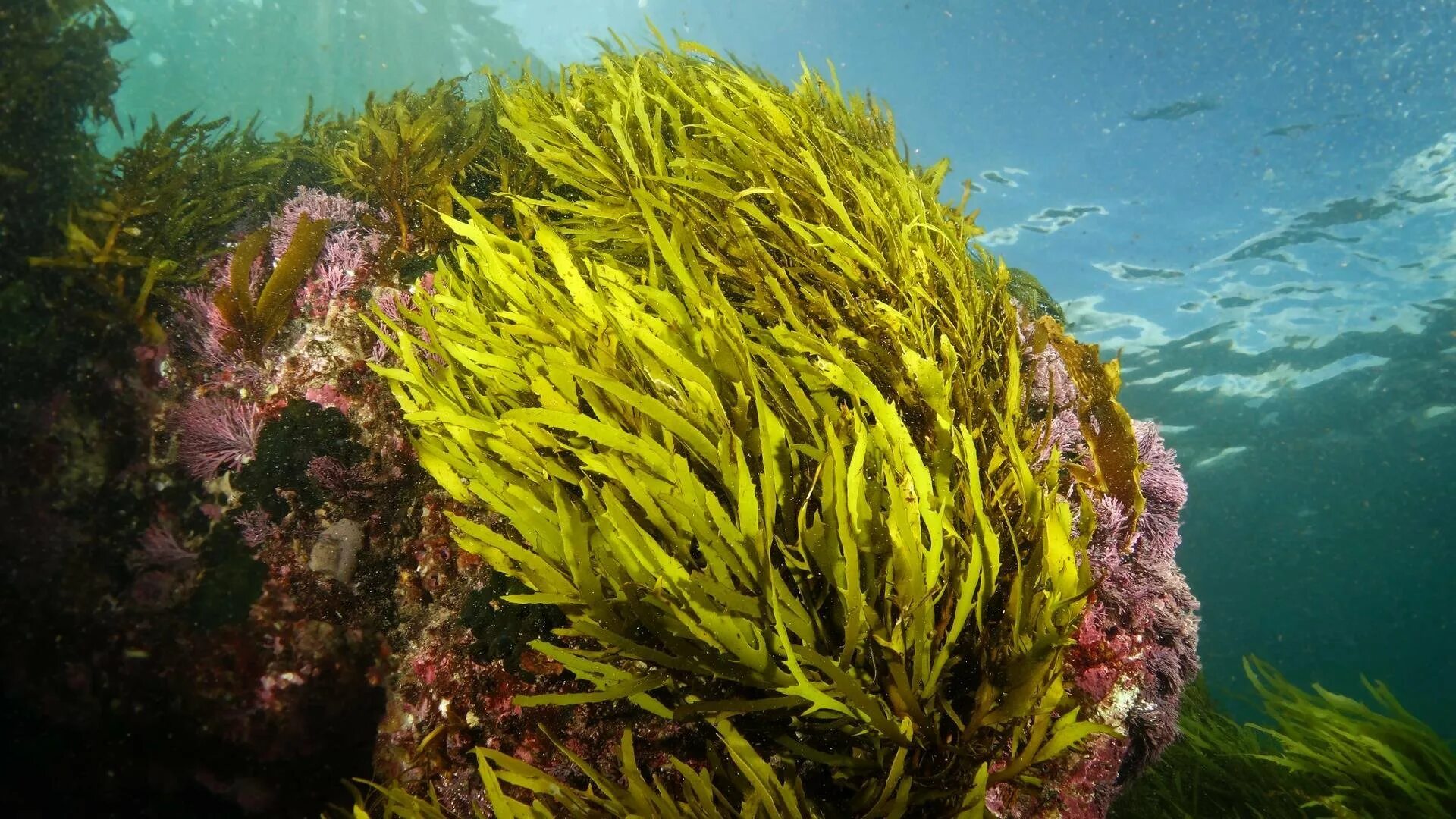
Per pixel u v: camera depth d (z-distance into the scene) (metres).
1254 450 19.19
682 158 2.45
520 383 1.98
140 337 2.83
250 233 3.21
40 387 2.64
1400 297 14.02
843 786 1.67
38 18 2.97
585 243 2.71
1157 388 16.48
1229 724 4.69
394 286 2.99
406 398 2.20
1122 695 2.04
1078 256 14.41
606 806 1.63
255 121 3.77
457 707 2.27
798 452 1.81
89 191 3.01
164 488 2.69
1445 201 12.45
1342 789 3.07
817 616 1.55
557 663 2.17
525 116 3.05
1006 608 1.61
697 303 1.86
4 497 2.53
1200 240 13.77
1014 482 1.90
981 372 2.21
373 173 3.27
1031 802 1.86
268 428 2.74
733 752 1.50
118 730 2.54
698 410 1.74
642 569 1.54
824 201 2.38
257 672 2.51
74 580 2.56
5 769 2.53
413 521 2.62
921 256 2.27
